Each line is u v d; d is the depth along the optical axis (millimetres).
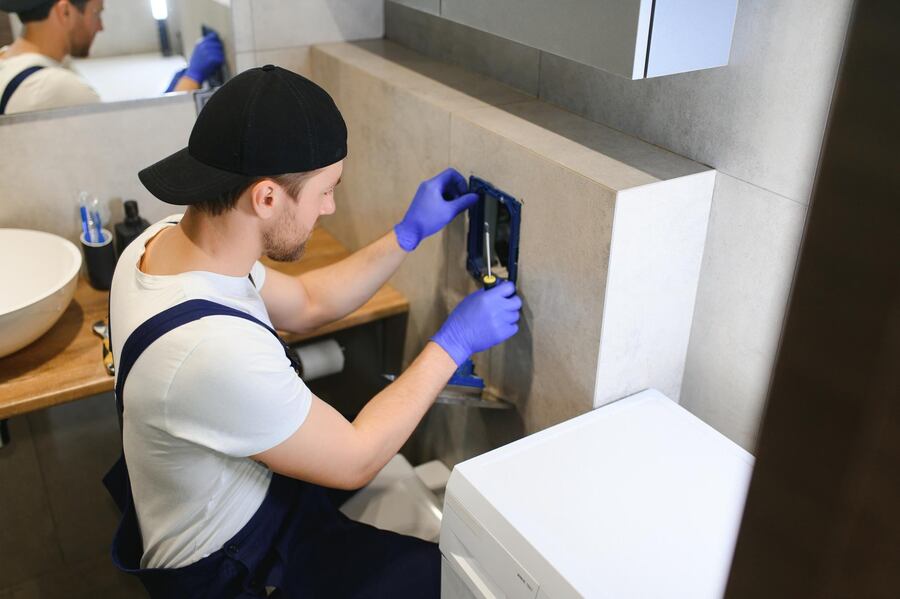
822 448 190
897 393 172
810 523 197
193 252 1144
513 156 1378
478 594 1151
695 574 1019
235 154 1058
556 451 1229
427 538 1557
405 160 1720
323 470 1189
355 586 1375
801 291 187
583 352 1350
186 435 1104
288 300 1489
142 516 1271
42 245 1803
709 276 1339
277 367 1113
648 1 1025
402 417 1288
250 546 1281
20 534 2076
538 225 1369
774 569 209
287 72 1115
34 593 2160
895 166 165
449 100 1583
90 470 2090
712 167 1270
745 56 1155
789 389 195
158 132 1942
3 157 1797
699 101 1252
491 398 1613
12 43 1700
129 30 1799
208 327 1083
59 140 1840
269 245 1171
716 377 1393
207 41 1890
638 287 1291
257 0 1897
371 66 1819
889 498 178
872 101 167
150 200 2010
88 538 2164
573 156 1311
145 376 1094
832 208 177
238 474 1243
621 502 1132
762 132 1169
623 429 1279
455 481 1188
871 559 185
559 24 1171
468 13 1384
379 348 2088
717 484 1170
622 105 1402
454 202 1488
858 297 176
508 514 1105
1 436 1801
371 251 1554
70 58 1771
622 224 1207
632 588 997
